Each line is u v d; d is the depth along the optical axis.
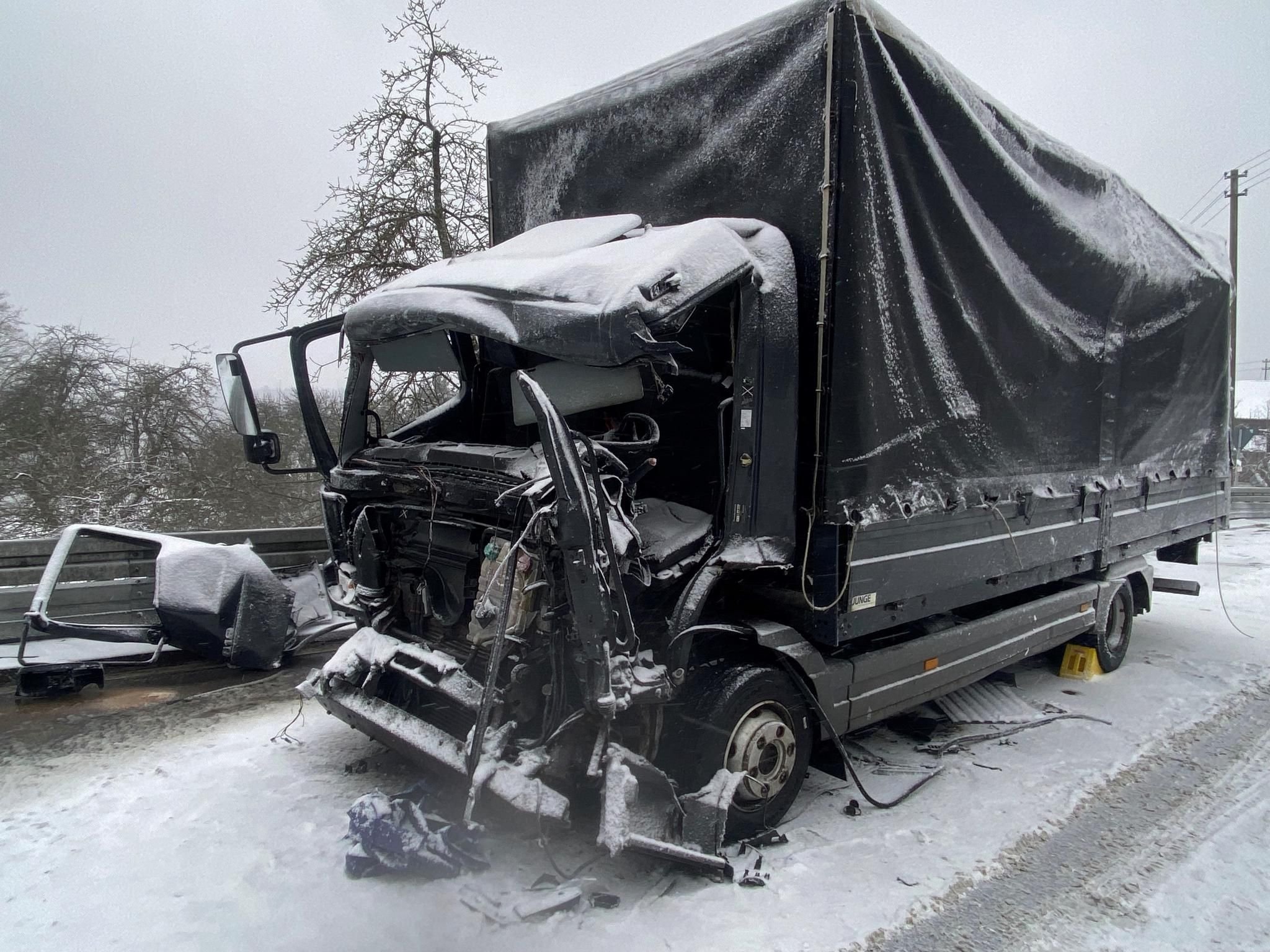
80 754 4.44
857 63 3.53
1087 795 4.26
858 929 3.02
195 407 13.55
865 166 3.55
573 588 3.03
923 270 3.93
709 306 3.66
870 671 4.08
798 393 3.64
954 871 3.46
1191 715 5.55
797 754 3.78
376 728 3.60
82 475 12.47
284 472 4.68
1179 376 6.64
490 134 5.59
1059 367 5.04
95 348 13.37
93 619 5.97
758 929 2.99
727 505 3.54
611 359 3.07
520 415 4.33
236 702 5.33
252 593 5.66
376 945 2.83
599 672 3.03
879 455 3.71
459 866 3.27
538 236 4.38
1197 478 7.33
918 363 3.92
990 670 5.05
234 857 3.39
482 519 3.50
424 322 3.74
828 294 3.54
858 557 3.66
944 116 3.96
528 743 3.23
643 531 3.59
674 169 4.33
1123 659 6.82
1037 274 4.74
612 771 3.07
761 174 3.87
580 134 4.88
